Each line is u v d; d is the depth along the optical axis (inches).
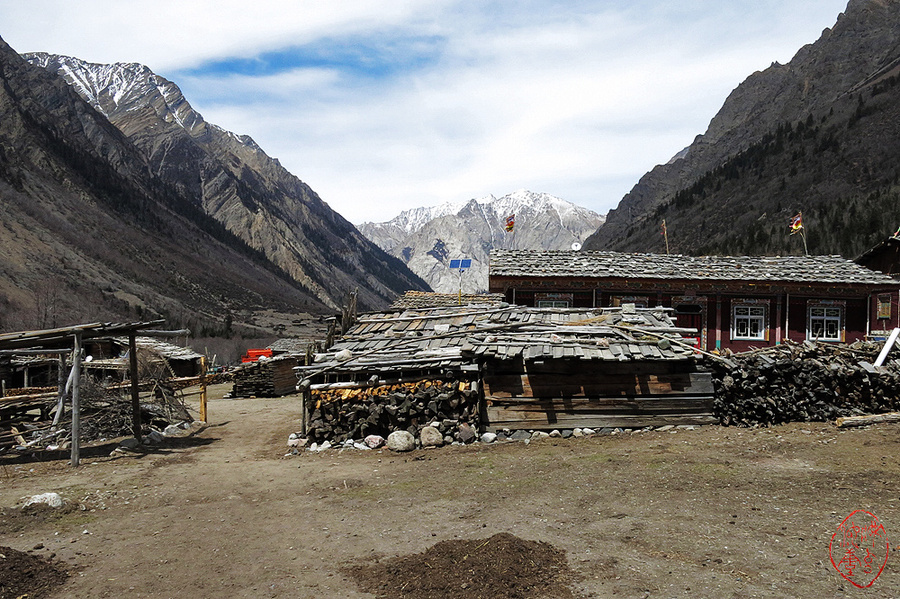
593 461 408.8
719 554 244.2
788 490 324.2
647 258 1109.7
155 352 1213.1
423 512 316.2
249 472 433.4
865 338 962.7
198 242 7810.0
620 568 233.5
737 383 512.7
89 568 252.8
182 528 306.7
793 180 5295.3
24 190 5639.8
